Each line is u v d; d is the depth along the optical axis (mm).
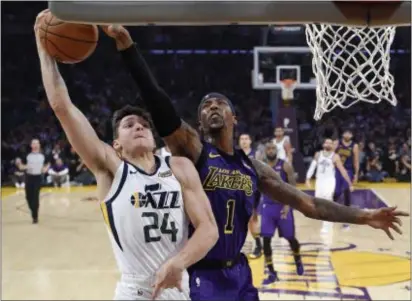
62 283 6703
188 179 2652
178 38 23156
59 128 19594
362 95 3307
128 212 2533
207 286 3039
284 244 8828
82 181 16953
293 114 15039
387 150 17375
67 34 2449
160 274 2455
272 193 3412
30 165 10883
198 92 23203
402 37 20438
